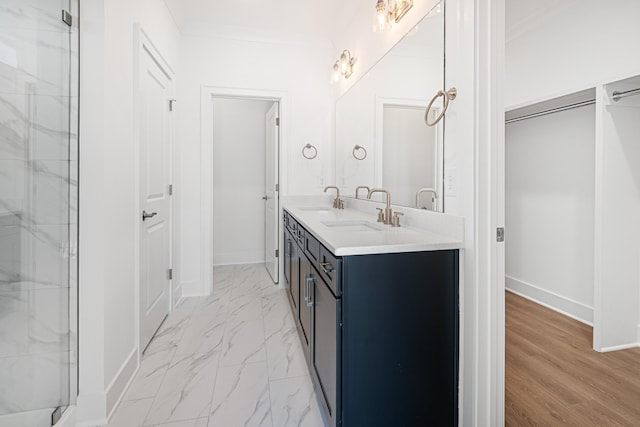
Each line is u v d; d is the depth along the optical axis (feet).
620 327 6.58
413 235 4.60
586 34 7.07
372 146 7.68
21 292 4.21
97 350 4.47
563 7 7.52
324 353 4.35
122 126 5.13
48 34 4.24
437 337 4.10
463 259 4.17
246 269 12.80
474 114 4.02
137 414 4.62
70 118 4.36
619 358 6.21
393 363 3.92
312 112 10.50
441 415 4.15
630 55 6.30
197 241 9.70
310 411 4.68
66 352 4.38
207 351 6.40
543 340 6.94
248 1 8.33
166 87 7.87
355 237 4.37
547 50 7.94
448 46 4.61
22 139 4.21
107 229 4.60
